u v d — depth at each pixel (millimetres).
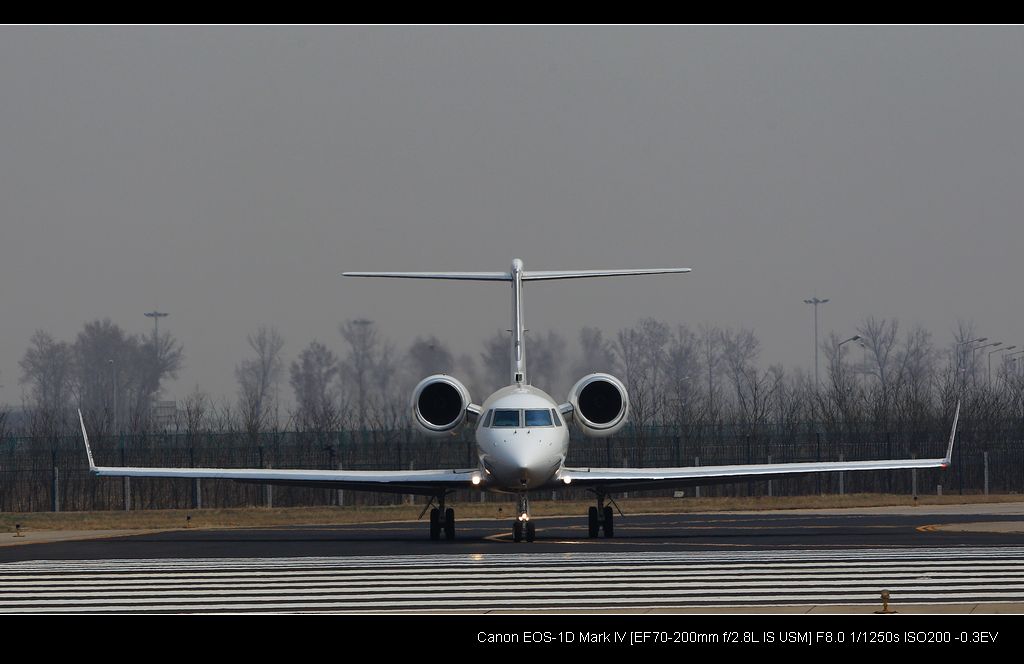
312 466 190125
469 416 118312
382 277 120250
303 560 94062
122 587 78312
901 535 113000
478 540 114438
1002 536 110250
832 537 111188
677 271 120438
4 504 181125
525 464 105000
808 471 111250
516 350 119125
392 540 116562
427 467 188250
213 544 113875
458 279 120750
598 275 120250
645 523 141125
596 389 116500
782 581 75750
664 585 74250
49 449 189500
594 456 195500
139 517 161250
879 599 67375
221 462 189000
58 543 118750
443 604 67812
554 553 96812
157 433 192750
